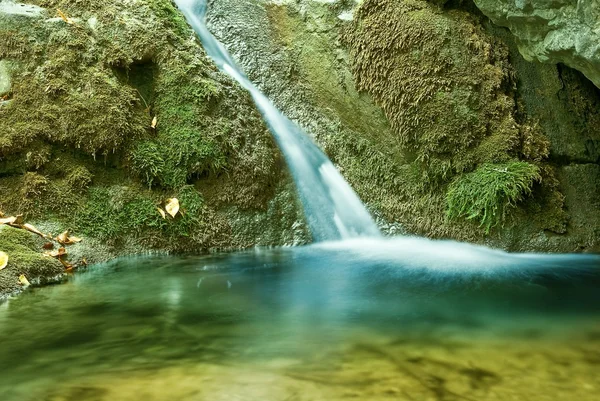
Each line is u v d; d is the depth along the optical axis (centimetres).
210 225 473
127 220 442
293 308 302
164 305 304
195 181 484
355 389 194
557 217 528
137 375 205
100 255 414
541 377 207
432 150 544
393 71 569
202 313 289
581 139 573
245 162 503
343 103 607
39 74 453
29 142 428
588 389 196
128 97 473
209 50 597
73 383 198
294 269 408
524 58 559
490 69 558
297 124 600
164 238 452
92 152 446
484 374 209
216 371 210
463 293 347
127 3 529
